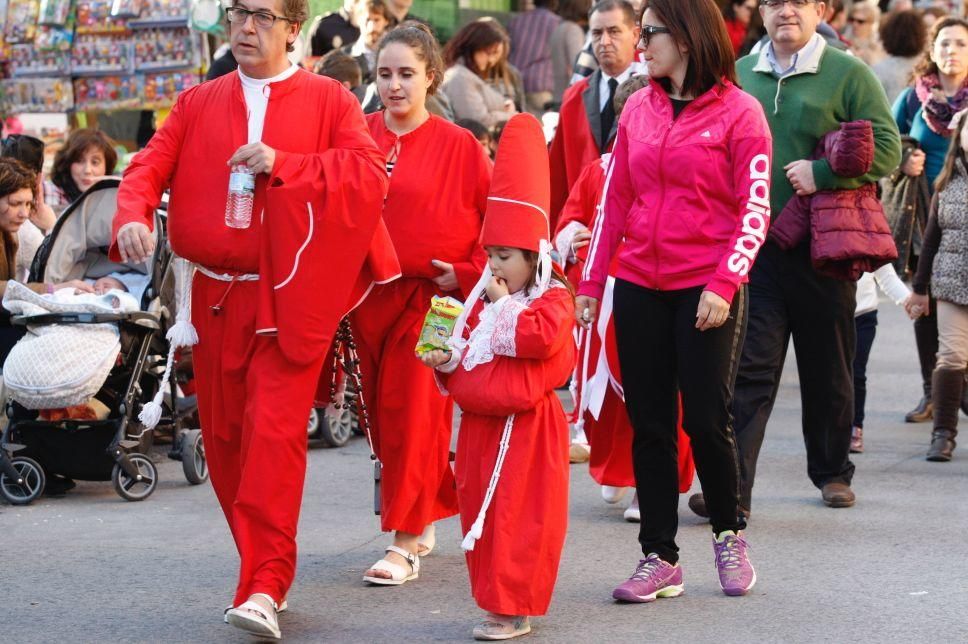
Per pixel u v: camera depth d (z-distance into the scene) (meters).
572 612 7.70
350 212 7.12
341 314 7.20
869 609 7.67
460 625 7.51
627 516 9.76
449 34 20.62
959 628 7.32
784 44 9.64
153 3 15.65
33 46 16.19
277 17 7.20
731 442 7.80
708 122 7.55
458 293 8.53
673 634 7.29
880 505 10.18
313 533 9.57
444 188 8.49
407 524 8.36
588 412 9.67
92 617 7.71
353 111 7.38
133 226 6.95
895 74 17.23
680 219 7.59
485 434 7.31
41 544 9.34
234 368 7.31
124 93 15.99
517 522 7.18
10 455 10.60
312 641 7.25
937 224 11.87
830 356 9.79
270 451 7.08
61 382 10.39
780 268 9.60
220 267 7.26
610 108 10.77
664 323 7.71
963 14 24.73
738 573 7.97
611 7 10.70
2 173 11.54
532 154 7.41
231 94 7.30
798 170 9.39
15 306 10.80
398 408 8.33
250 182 7.08
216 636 7.37
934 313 13.53
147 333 10.88
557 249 10.05
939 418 11.84
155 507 10.51
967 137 11.56
